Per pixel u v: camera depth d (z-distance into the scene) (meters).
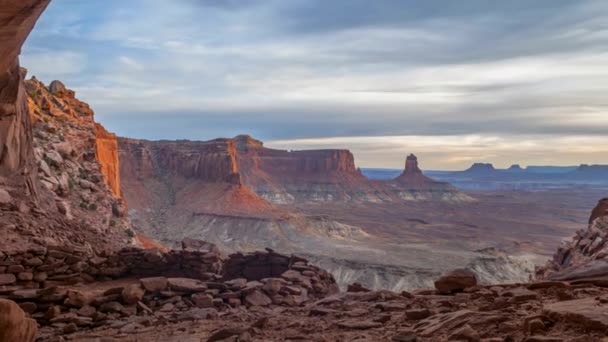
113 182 62.31
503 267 163.00
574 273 10.81
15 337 6.09
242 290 15.96
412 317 9.03
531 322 6.55
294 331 9.45
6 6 10.79
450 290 11.24
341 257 166.62
